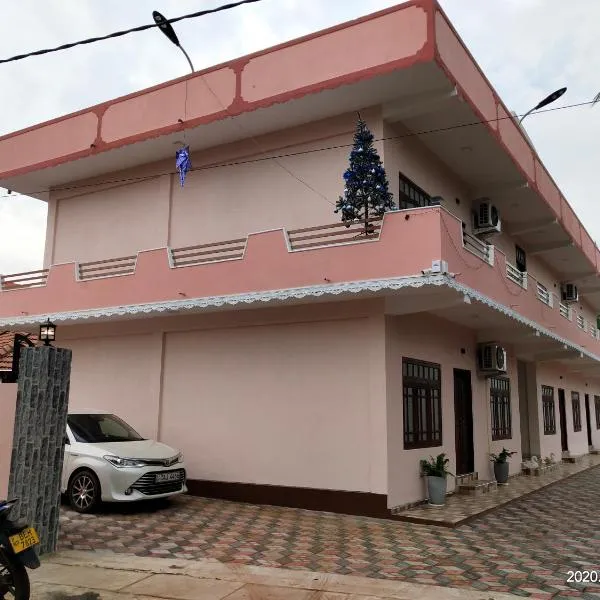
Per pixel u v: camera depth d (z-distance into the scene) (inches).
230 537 307.7
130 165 518.9
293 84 396.8
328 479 378.9
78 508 364.2
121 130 480.4
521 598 218.8
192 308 413.4
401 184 416.2
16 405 282.8
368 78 366.3
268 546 289.9
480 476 507.2
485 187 542.9
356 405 377.4
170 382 462.0
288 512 374.0
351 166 360.8
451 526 338.6
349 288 350.3
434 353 441.7
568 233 671.8
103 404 494.6
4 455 303.0
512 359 620.1
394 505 362.9
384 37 365.4
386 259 345.7
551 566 263.3
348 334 388.2
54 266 505.7
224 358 439.2
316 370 397.4
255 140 456.4
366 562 263.9
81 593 220.5
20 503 267.6
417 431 406.0
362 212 386.6
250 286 392.2
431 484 394.9
